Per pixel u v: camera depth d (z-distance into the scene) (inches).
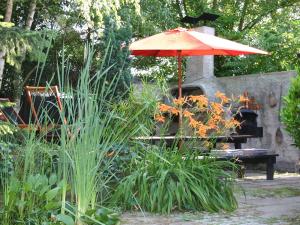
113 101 202.7
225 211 189.5
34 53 249.6
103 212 127.6
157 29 511.2
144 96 208.8
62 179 129.1
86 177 125.3
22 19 462.3
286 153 351.9
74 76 441.7
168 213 179.0
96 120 128.6
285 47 542.0
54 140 170.4
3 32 243.6
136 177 187.5
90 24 352.8
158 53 329.7
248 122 350.0
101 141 145.0
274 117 361.1
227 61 557.6
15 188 120.6
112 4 354.3
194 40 271.0
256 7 645.9
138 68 575.8
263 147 369.7
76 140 127.0
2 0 429.4
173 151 202.7
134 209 185.2
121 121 180.7
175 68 582.9
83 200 124.7
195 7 652.7
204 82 409.1
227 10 652.1
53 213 120.9
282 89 356.2
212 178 193.0
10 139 189.0
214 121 210.8
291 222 171.3
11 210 120.0
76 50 460.1
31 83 457.4
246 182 285.4
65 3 454.0
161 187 183.0
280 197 229.1
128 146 193.8
